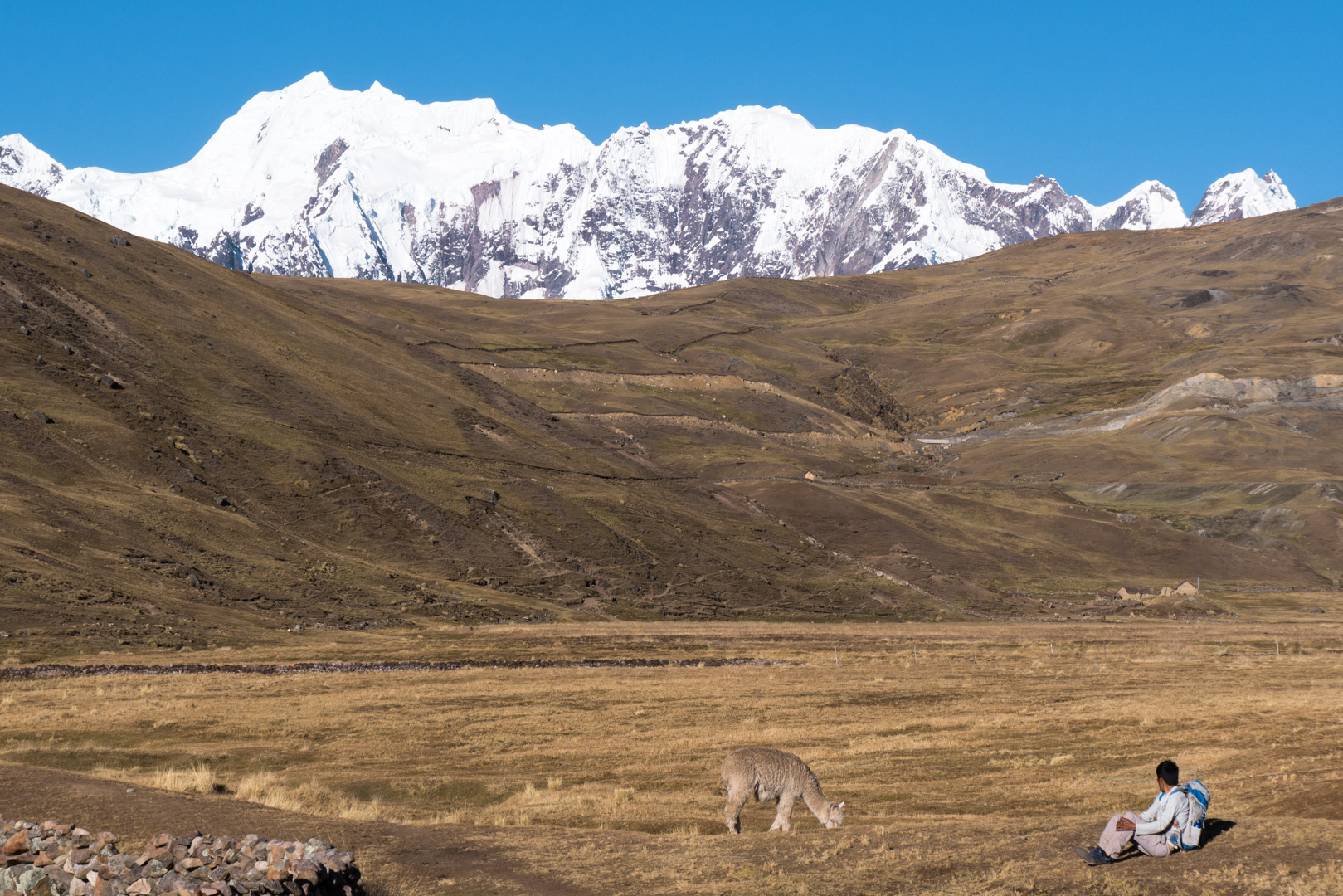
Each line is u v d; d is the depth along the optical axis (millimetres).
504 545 100938
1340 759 22578
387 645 64438
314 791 23500
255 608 71062
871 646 70750
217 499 89562
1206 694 40375
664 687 46406
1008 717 35281
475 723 36969
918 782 25031
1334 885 11969
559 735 34688
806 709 39594
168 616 62781
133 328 116812
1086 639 78312
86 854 13688
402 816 22562
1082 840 15148
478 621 79938
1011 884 13680
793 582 108625
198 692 43250
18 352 98875
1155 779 23125
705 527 120625
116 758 29719
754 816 21984
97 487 81562
